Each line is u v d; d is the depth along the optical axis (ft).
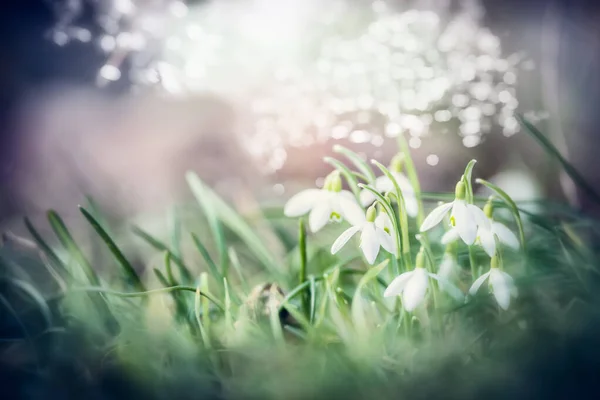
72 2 2.80
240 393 1.58
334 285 1.73
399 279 1.61
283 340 1.68
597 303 1.70
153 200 3.71
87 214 1.80
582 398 1.51
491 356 1.61
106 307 1.84
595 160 2.48
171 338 1.69
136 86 3.16
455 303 1.71
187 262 2.43
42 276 2.31
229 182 3.58
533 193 2.94
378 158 3.03
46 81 4.18
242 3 2.69
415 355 1.62
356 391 1.55
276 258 2.30
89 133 4.05
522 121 1.95
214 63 2.63
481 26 2.75
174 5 2.61
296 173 3.07
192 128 3.64
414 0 2.91
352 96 2.43
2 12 4.10
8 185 4.09
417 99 2.40
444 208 1.62
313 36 2.63
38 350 1.77
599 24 2.45
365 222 1.65
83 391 1.63
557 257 1.88
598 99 2.46
